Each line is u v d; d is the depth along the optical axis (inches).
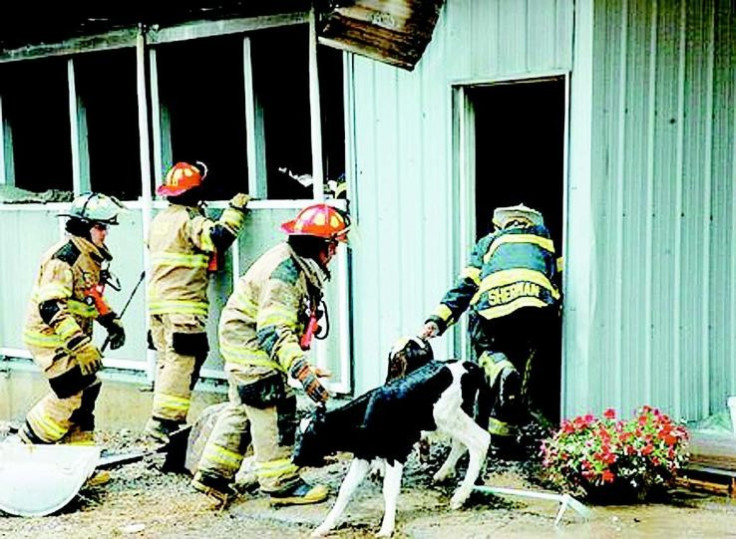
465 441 215.3
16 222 348.5
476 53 253.9
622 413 245.1
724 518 204.4
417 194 267.4
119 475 268.7
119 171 355.9
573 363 239.6
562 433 221.1
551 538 193.8
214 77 333.4
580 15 235.1
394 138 269.9
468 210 264.8
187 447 262.4
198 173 292.4
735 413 236.2
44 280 253.4
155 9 308.0
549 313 242.8
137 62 316.8
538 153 319.6
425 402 206.8
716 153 267.3
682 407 261.4
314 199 282.2
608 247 240.2
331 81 297.1
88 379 261.3
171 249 286.8
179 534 213.5
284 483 223.9
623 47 240.4
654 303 252.1
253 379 219.5
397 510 217.2
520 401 244.7
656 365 253.4
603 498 216.7
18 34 339.3
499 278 238.5
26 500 233.1
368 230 276.2
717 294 270.2
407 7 246.2
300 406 285.6
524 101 306.8
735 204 273.9
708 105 264.4
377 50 249.8
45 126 371.2
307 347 220.2
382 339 276.5
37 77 363.9
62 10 325.4
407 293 271.3
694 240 262.5
